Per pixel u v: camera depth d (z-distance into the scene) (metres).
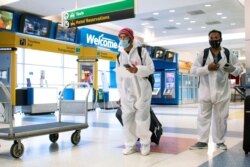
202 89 4.04
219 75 3.94
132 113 3.83
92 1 8.09
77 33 11.45
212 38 3.95
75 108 4.72
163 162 3.33
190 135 5.27
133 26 13.09
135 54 3.80
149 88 3.79
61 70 13.94
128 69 3.57
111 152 3.88
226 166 3.10
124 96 3.83
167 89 17.72
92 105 11.98
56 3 8.43
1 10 8.70
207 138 4.08
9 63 9.17
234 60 4.08
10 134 3.48
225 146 3.99
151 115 4.23
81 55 11.98
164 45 16.19
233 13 10.73
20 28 9.22
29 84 11.23
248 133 3.61
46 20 9.98
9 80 9.16
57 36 10.50
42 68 13.09
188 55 21.56
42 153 3.83
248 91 4.38
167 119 8.11
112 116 9.08
